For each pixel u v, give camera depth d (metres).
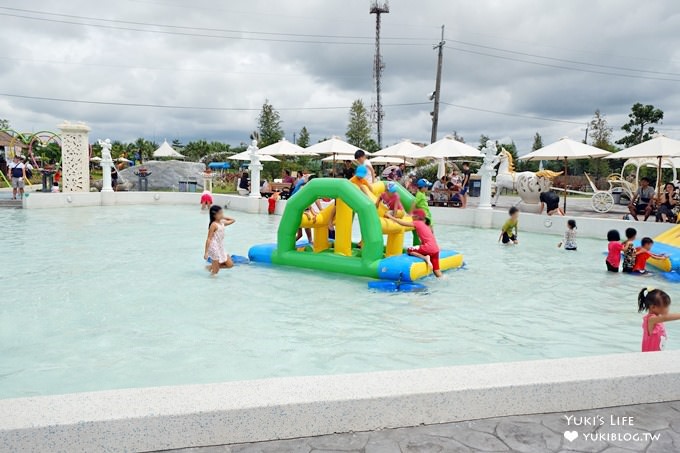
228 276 7.45
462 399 2.72
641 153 14.04
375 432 2.62
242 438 2.50
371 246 7.43
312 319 5.44
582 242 11.72
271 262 8.39
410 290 6.75
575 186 32.72
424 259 7.55
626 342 4.88
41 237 11.12
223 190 28.94
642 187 14.20
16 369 4.04
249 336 4.86
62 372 3.98
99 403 2.50
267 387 2.71
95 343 4.62
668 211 13.02
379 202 8.02
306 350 4.51
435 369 2.98
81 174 19.83
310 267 7.99
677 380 2.97
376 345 4.67
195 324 5.19
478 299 6.41
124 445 2.38
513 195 27.70
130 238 11.17
